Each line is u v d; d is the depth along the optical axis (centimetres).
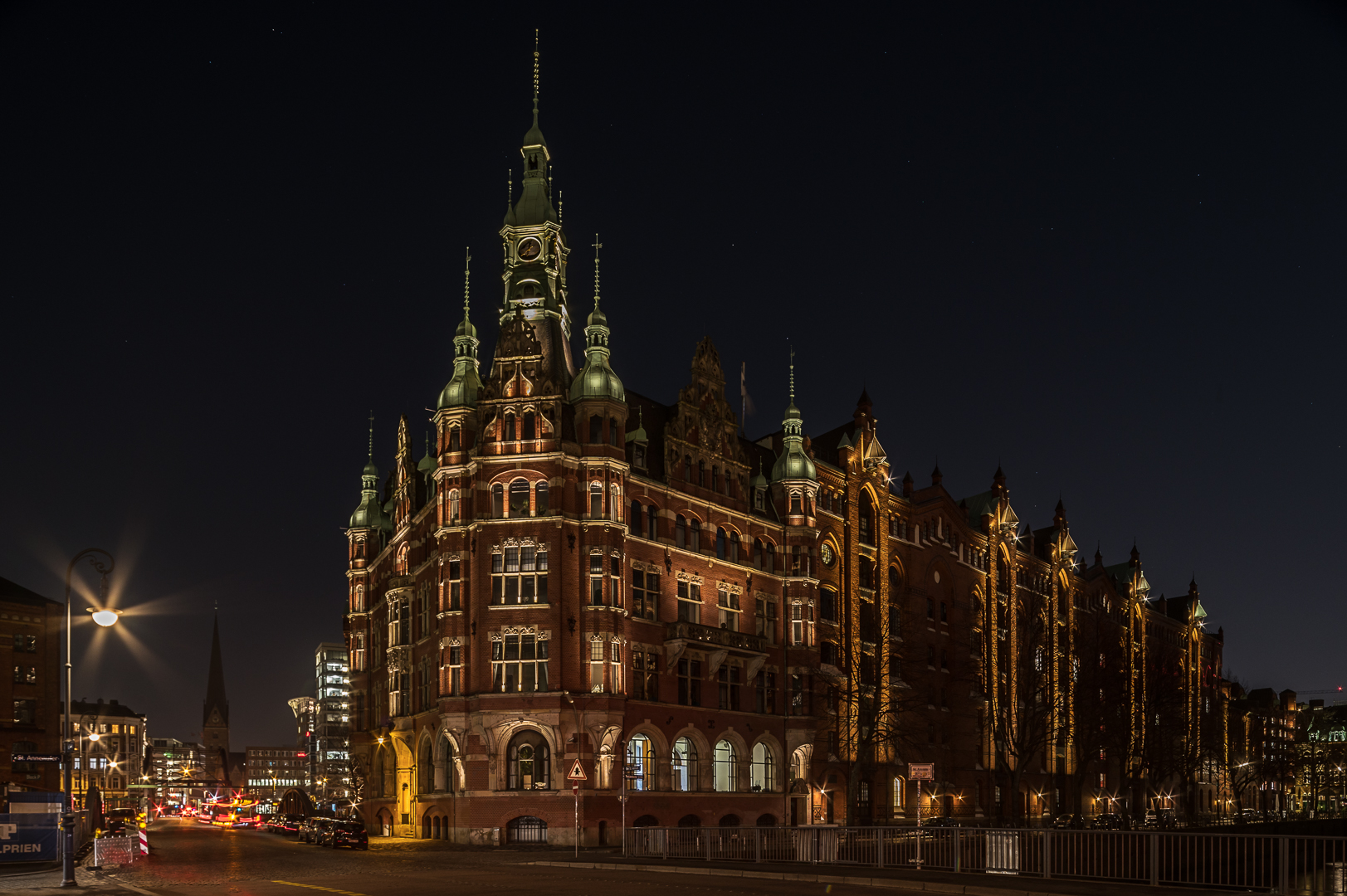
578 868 4338
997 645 10575
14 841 4616
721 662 7269
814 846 4138
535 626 6284
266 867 4612
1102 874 3284
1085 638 11175
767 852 4381
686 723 6919
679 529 7194
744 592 7612
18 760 3594
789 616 7906
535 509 6438
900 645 9081
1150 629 14275
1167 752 11862
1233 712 16038
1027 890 2950
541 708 6169
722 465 7606
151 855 5722
